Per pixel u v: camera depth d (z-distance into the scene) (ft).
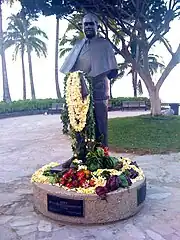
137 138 32.14
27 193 16.78
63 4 31.09
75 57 15.55
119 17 34.45
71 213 12.63
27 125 51.52
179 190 16.90
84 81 14.25
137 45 41.52
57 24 83.35
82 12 33.81
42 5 30.96
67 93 14.58
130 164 16.43
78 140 14.98
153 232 11.93
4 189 17.57
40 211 13.78
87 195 12.47
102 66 14.94
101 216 12.53
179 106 69.92
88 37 15.60
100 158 14.67
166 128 35.65
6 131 44.60
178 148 28.19
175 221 12.91
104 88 15.47
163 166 22.45
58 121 56.54
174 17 35.83
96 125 15.62
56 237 11.60
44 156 26.81
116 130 36.14
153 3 33.65
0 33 82.53
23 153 28.32
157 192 16.58
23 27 102.83
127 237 11.53
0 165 23.61
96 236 11.66
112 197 12.57
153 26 36.83
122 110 77.36
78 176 13.56
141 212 13.84
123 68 88.53
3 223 12.91
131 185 13.55
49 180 14.05
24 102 73.77
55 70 85.25
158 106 43.27
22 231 12.14
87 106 14.37
